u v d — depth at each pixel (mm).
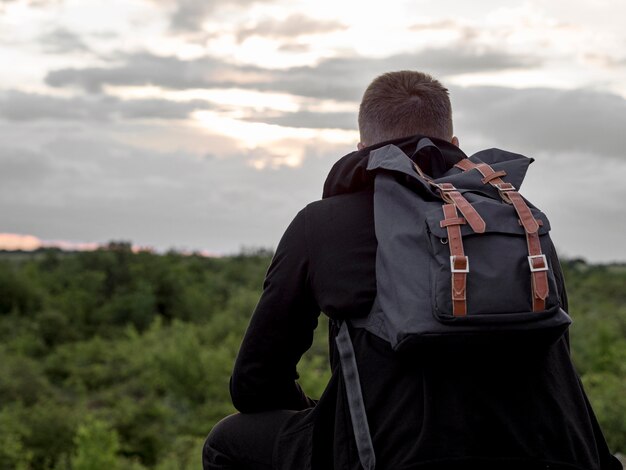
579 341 39969
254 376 2010
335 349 1907
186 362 40094
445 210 1721
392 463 1733
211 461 2160
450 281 1652
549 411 1759
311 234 1945
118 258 79250
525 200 1785
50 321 60656
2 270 68375
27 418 30609
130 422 31906
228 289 85812
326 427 1888
